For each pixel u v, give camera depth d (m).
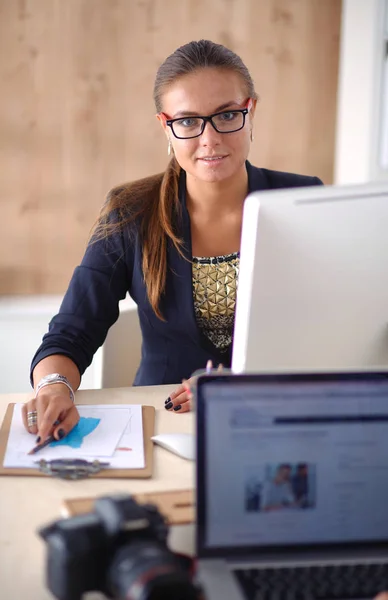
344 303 1.20
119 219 1.83
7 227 3.11
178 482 1.27
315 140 3.24
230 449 0.98
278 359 1.22
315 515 1.00
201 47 1.67
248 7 3.06
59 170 3.09
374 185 1.16
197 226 1.80
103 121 3.07
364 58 3.11
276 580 0.95
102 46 3.01
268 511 0.99
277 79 3.15
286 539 0.99
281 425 0.99
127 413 1.51
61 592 0.90
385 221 1.16
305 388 0.99
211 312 1.82
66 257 3.18
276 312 1.19
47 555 0.91
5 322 3.08
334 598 0.92
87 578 0.89
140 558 0.85
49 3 2.93
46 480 1.27
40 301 3.16
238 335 1.21
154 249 1.79
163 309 1.80
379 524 1.00
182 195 1.80
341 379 1.00
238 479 0.98
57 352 1.68
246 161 1.87
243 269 1.18
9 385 3.14
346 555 1.00
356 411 1.00
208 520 0.98
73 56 2.99
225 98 1.64
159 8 3.01
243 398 0.98
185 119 1.66
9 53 2.95
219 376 0.98
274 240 1.15
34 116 3.03
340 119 3.20
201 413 0.98
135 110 3.08
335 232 1.16
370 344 1.24
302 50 3.13
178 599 0.82
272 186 1.88
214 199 1.76
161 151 3.13
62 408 1.45
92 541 0.88
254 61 3.12
